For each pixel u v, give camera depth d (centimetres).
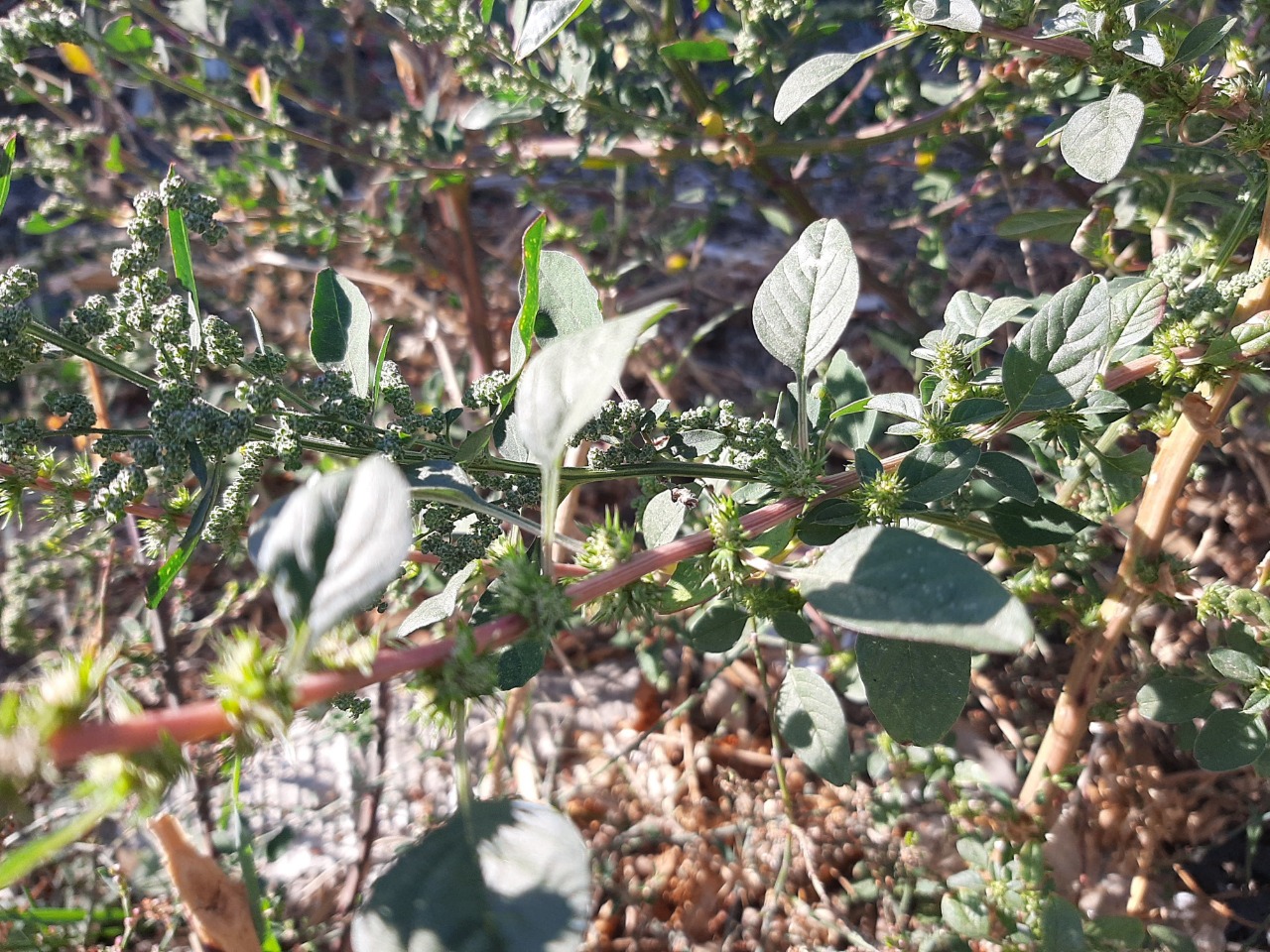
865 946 31
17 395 46
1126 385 24
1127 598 28
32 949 30
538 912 12
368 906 12
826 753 25
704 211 54
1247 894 34
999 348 45
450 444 22
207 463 20
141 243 20
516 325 21
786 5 33
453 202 47
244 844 28
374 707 37
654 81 41
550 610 14
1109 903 33
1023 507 24
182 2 41
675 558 16
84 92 58
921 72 45
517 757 39
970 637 13
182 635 43
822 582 14
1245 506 39
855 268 21
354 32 47
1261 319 22
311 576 12
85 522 22
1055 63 25
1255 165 25
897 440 42
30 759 10
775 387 51
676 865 37
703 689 34
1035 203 49
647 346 49
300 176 46
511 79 35
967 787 33
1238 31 32
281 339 52
